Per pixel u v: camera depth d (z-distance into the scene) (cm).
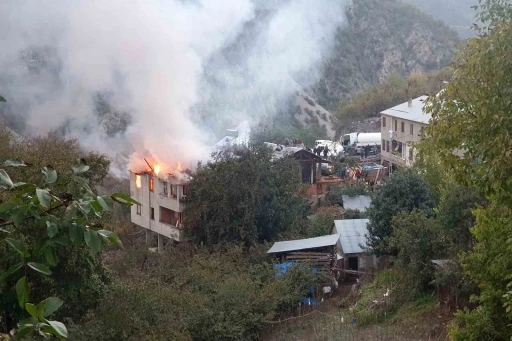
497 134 866
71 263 1553
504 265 1094
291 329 2006
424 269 1998
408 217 2092
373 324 1972
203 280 2158
